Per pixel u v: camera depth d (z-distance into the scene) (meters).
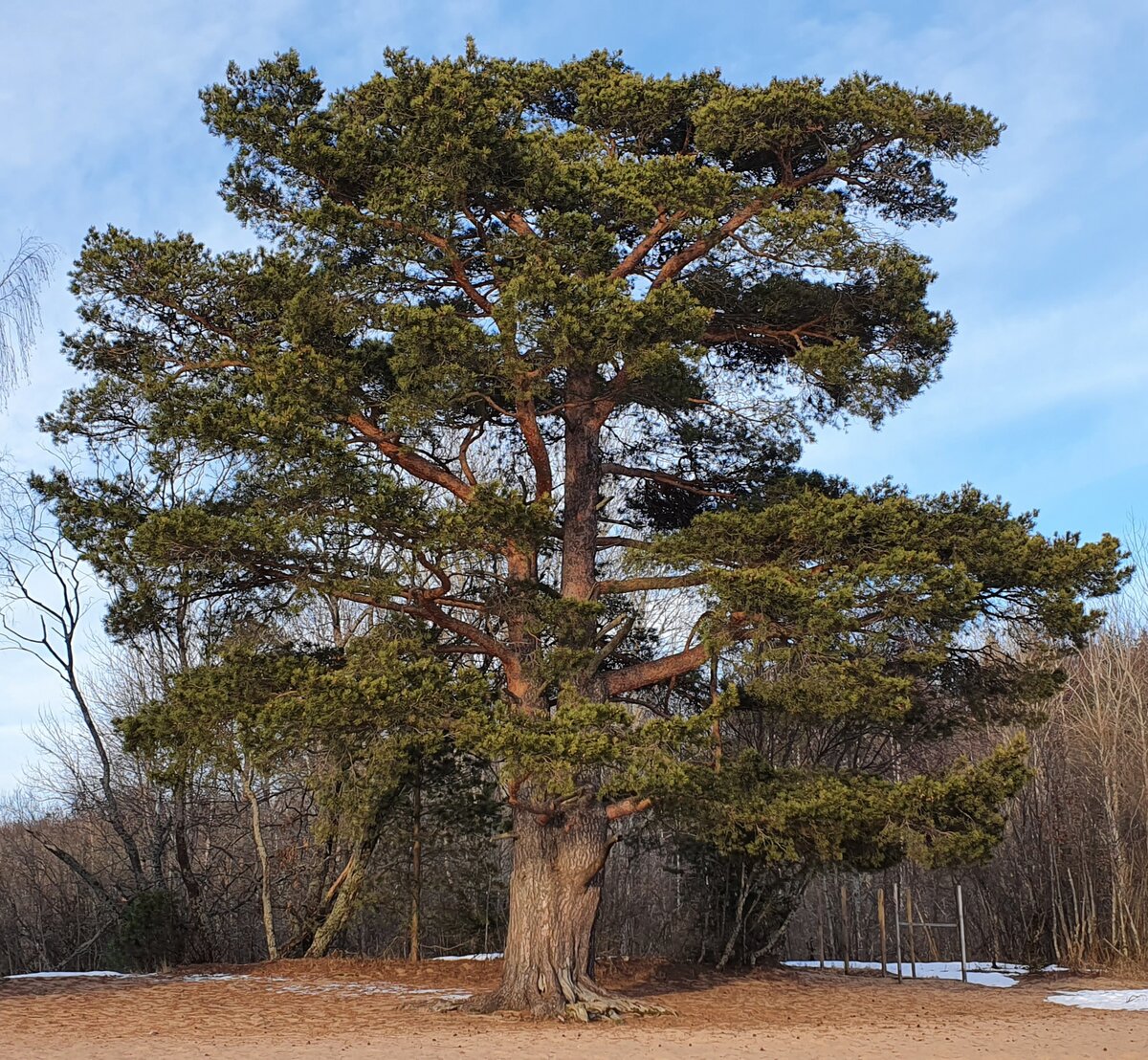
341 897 22.95
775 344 17.84
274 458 13.64
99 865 30.81
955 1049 12.05
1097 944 25.67
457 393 14.26
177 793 23.64
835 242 14.79
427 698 13.43
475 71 16.02
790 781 16.23
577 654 14.71
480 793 23.27
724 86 16.94
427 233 15.10
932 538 15.06
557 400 17.75
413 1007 15.86
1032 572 14.36
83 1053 11.27
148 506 15.73
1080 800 28.16
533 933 15.52
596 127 17.39
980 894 30.84
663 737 13.30
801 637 14.34
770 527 14.53
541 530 14.12
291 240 15.60
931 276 16.09
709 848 23.17
